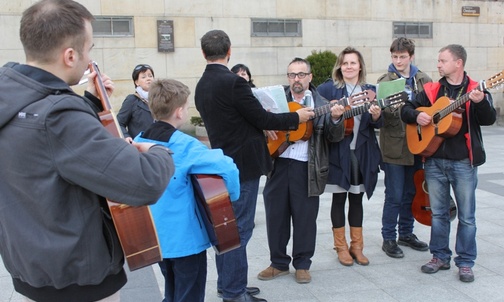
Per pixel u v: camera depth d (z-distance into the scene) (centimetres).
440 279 396
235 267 335
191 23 1116
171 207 262
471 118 376
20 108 150
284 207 396
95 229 162
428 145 390
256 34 1172
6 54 1002
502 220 549
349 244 482
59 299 163
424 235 505
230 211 258
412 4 1299
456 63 387
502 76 342
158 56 1100
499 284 384
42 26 156
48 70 160
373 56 1276
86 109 157
